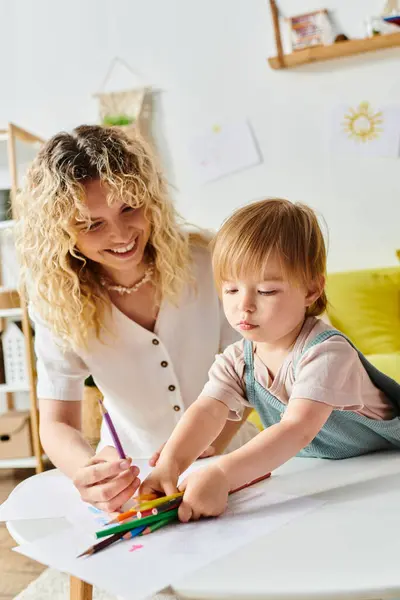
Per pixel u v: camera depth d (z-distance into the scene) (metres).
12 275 3.10
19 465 2.77
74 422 1.15
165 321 1.18
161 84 3.15
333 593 0.47
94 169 1.01
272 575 0.50
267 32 3.00
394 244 2.92
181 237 1.20
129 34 3.16
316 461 0.88
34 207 1.06
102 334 1.15
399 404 0.89
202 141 3.12
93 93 3.20
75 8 3.21
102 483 0.75
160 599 0.90
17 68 3.29
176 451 0.80
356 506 0.65
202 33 3.08
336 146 2.95
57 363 1.16
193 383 1.24
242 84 3.05
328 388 0.77
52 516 0.72
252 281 0.78
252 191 3.07
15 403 3.24
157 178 1.13
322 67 2.94
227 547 0.57
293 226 0.80
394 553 0.52
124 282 1.16
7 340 2.85
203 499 0.66
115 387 1.20
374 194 2.93
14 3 3.27
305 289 0.81
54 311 1.11
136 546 0.59
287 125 3.01
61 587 1.65
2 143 3.20
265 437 0.74
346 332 2.55
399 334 2.51
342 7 2.90
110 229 1.03
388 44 2.79
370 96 2.89
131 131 1.15
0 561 1.89
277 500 0.70
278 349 0.85
